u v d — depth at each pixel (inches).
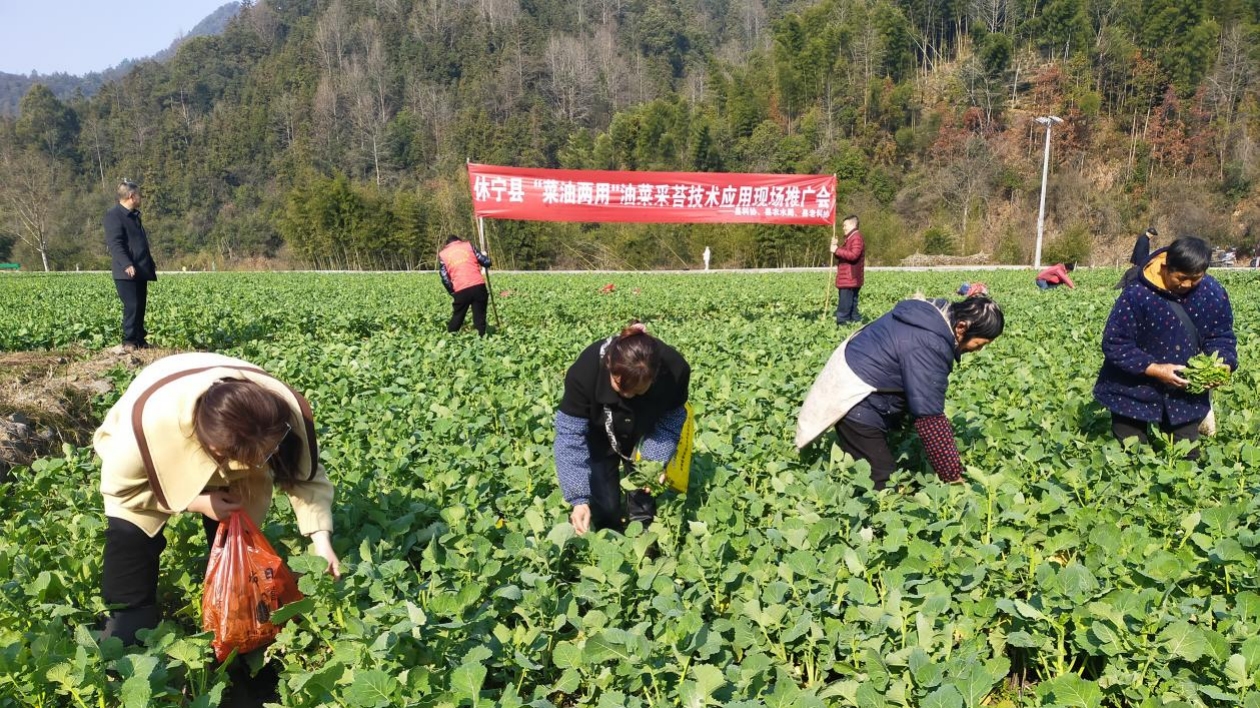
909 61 3986.2
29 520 198.5
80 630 134.3
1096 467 216.4
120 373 360.8
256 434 127.0
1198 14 3506.4
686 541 186.9
